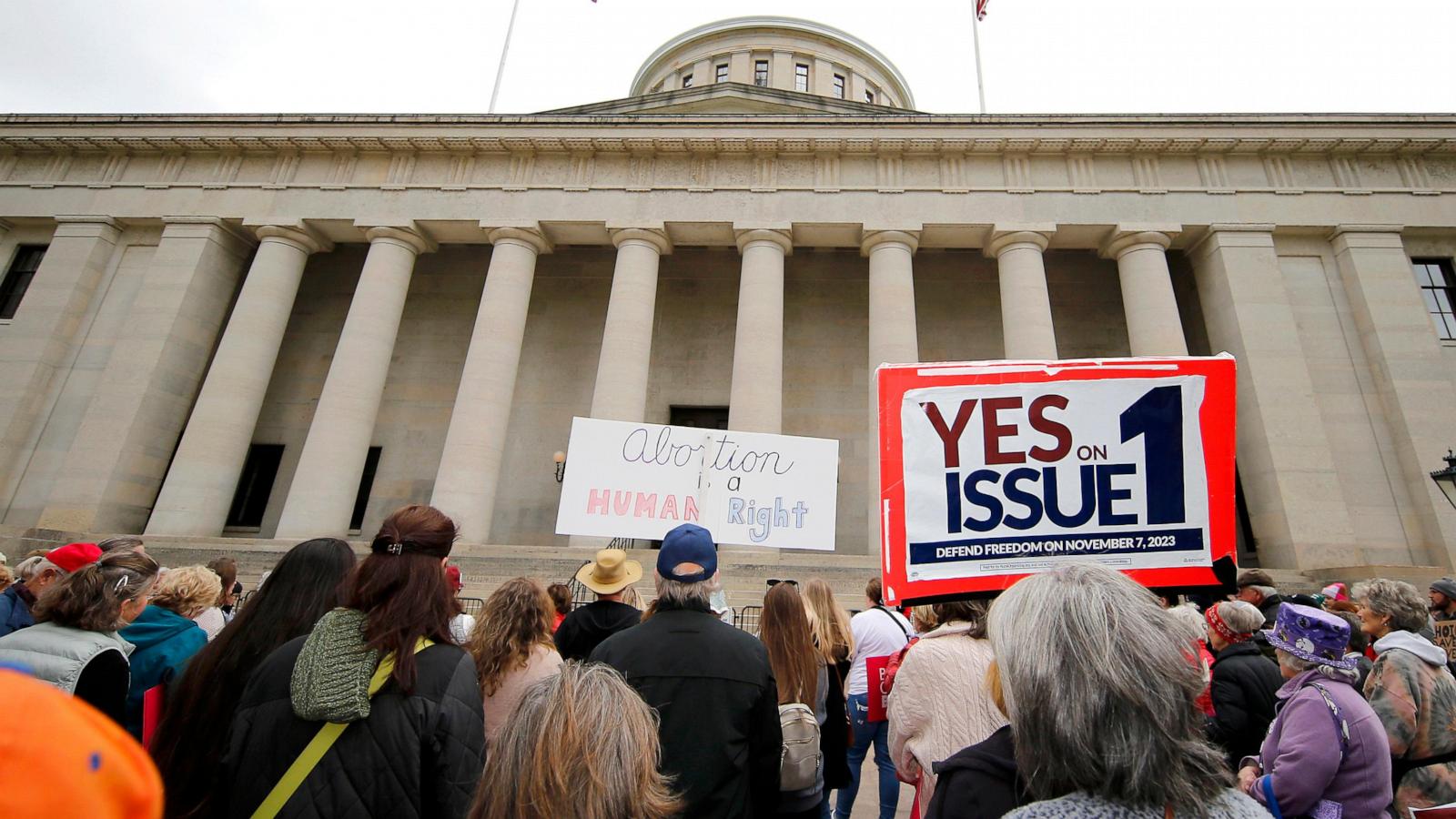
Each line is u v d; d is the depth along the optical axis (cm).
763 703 354
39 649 360
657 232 2336
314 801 267
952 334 2661
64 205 2494
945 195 2320
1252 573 802
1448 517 1911
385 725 280
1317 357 2148
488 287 2309
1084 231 2288
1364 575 1694
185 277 2369
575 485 983
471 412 2128
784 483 983
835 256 2789
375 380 2239
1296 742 373
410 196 2422
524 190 2409
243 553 1859
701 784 322
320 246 2514
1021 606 229
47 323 2334
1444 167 2278
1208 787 193
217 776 289
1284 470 1973
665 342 2733
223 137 2481
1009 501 418
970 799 228
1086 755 194
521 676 437
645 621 387
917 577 406
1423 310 2125
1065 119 2323
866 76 4338
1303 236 2273
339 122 2456
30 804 84
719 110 2931
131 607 404
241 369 2208
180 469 2064
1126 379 436
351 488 2127
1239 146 2292
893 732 367
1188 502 417
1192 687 203
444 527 336
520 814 225
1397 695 431
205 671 342
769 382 2134
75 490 2117
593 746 231
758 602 1653
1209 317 2272
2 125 2523
